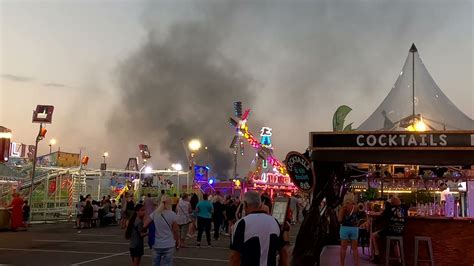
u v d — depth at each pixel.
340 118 10.89
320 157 9.19
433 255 11.38
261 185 45.31
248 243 4.11
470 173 14.98
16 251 13.55
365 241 14.78
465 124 10.17
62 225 25.03
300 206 27.75
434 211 18.97
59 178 29.86
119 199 35.09
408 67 11.03
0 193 26.14
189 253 13.72
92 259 12.11
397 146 8.88
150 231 7.60
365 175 14.65
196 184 36.38
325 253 14.55
